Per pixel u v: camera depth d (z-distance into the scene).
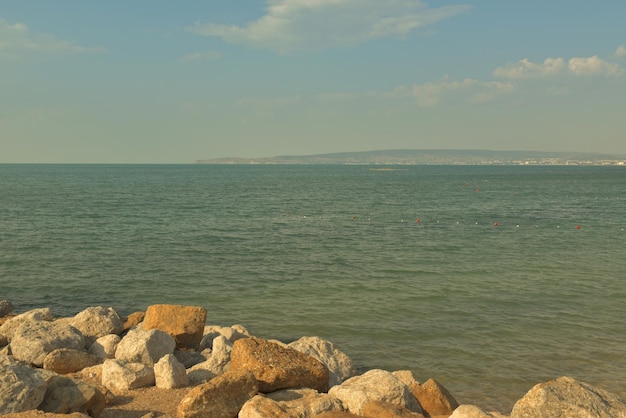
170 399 12.38
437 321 21.52
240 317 22.17
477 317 22.05
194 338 16.58
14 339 14.84
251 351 13.05
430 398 12.98
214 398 10.83
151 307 17.20
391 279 28.86
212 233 46.56
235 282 28.23
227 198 89.25
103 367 13.40
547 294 25.66
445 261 34.03
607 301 24.47
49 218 55.50
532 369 16.78
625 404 10.06
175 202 79.19
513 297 25.08
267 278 29.16
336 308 23.34
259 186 132.75
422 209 70.88
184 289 26.84
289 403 11.32
